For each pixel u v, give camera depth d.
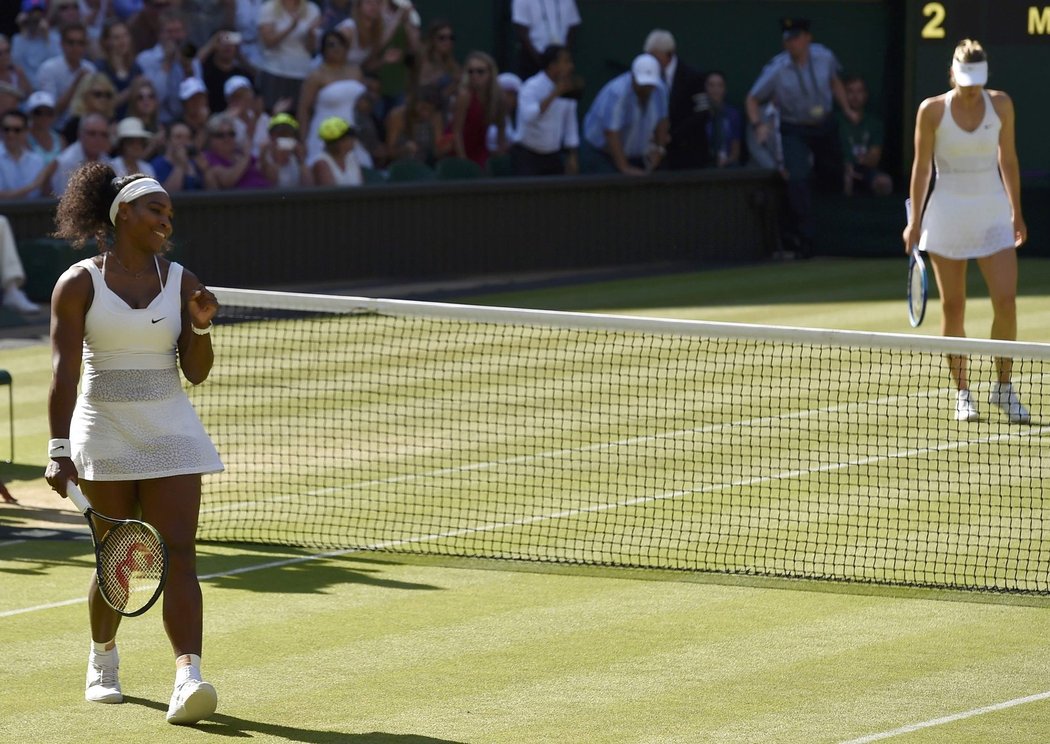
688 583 27.08
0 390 45.97
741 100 87.69
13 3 74.25
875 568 27.64
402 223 68.25
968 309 57.72
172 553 20.38
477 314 31.48
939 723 20.23
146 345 20.38
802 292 63.66
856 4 84.50
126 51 67.06
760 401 41.88
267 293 33.41
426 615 25.44
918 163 39.69
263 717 20.72
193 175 63.84
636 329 30.16
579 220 72.38
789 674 22.30
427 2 87.62
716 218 75.00
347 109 70.06
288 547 29.86
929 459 35.25
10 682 22.25
